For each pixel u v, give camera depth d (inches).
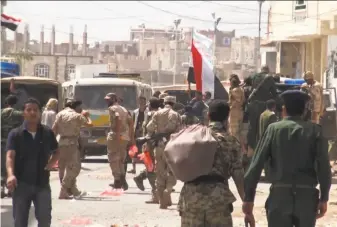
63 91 2694.4
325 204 626.5
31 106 769.6
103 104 2377.0
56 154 787.4
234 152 652.1
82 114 1366.9
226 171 652.1
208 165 639.1
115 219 1087.6
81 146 1341.0
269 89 1489.9
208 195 638.5
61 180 1333.7
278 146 629.3
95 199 1317.7
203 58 1659.7
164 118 1179.3
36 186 770.8
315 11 3540.8
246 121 1541.6
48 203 776.3
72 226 1024.9
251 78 1573.6
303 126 631.8
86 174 1830.7
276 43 4087.1
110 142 1405.0
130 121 1417.3
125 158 1439.5
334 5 3390.7
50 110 1863.9
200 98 1518.2
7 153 761.6
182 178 642.8
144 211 1167.0
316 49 3622.0
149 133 1191.6
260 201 1261.1
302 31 3533.5
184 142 642.2
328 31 3307.1
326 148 627.8
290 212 622.2
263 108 1478.8
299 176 625.0
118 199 1318.9
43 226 772.6
